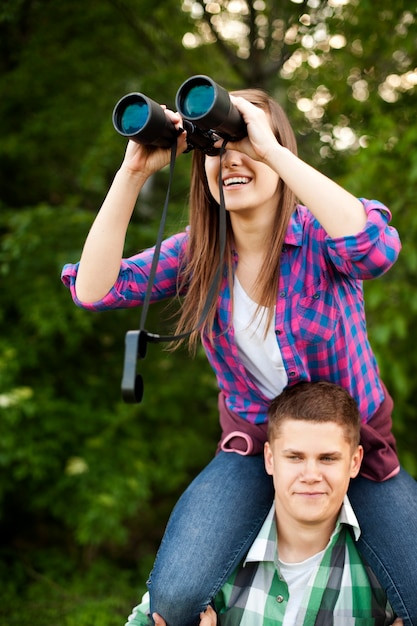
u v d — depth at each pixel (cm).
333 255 198
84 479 486
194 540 216
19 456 471
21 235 459
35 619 453
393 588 211
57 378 536
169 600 211
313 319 209
